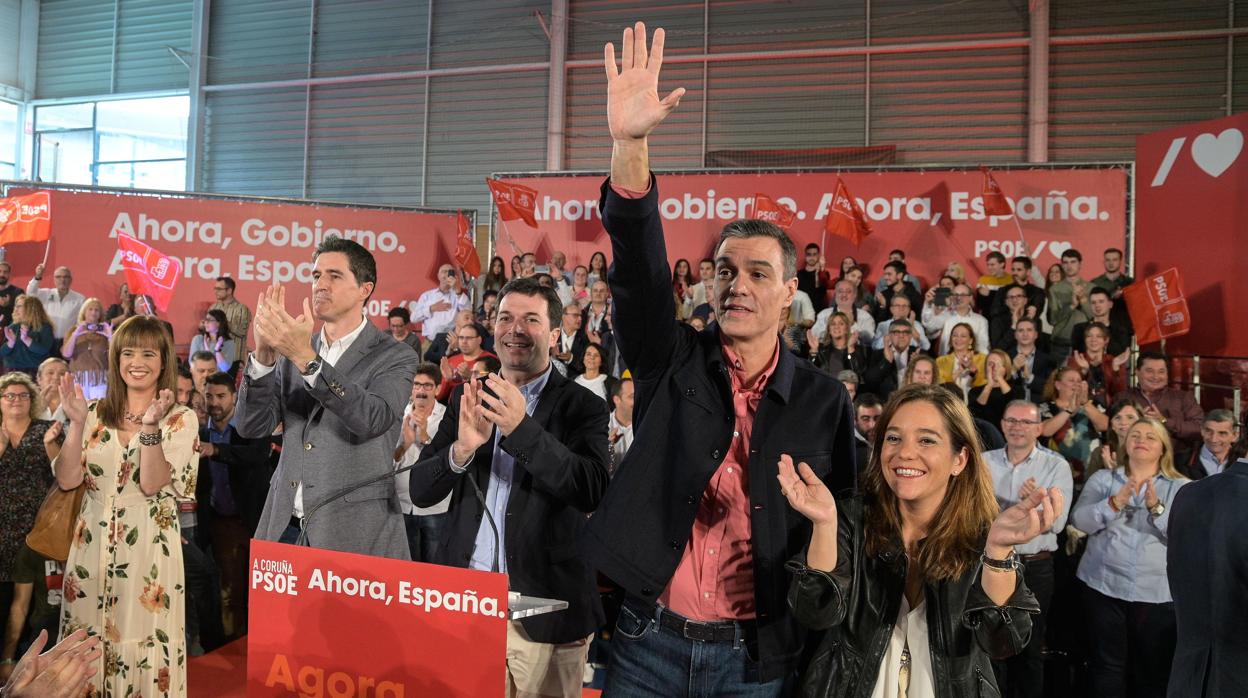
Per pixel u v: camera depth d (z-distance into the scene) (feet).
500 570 8.50
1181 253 19.61
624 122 5.85
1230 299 18.58
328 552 5.71
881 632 6.52
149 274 24.20
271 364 9.29
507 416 7.68
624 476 6.48
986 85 34.12
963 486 6.66
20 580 13.80
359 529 9.12
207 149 41.70
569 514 8.61
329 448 9.18
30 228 25.90
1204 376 19.25
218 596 16.20
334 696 5.64
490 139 38.63
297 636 5.78
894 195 27.30
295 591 5.81
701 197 27.96
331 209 28.99
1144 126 32.76
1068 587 14.94
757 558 6.21
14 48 44.09
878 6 35.17
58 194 26.68
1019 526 5.91
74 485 11.11
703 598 6.37
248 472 16.56
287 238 28.55
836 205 26.13
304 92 40.70
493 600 5.24
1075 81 33.35
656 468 6.46
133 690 10.47
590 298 28.19
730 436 6.38
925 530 6.75
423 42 39.42
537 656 8.45
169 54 42.52
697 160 36.70
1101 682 13.30
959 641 6.35
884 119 35.09
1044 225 26.53
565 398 9.03
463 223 29.91
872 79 35.22
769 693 6.36
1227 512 7.34
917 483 6.54
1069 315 25.71
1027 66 33.73
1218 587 7.27
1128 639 13.12
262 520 9.48
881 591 6.57
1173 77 32.58
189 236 27.66
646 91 5.87
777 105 36.06
